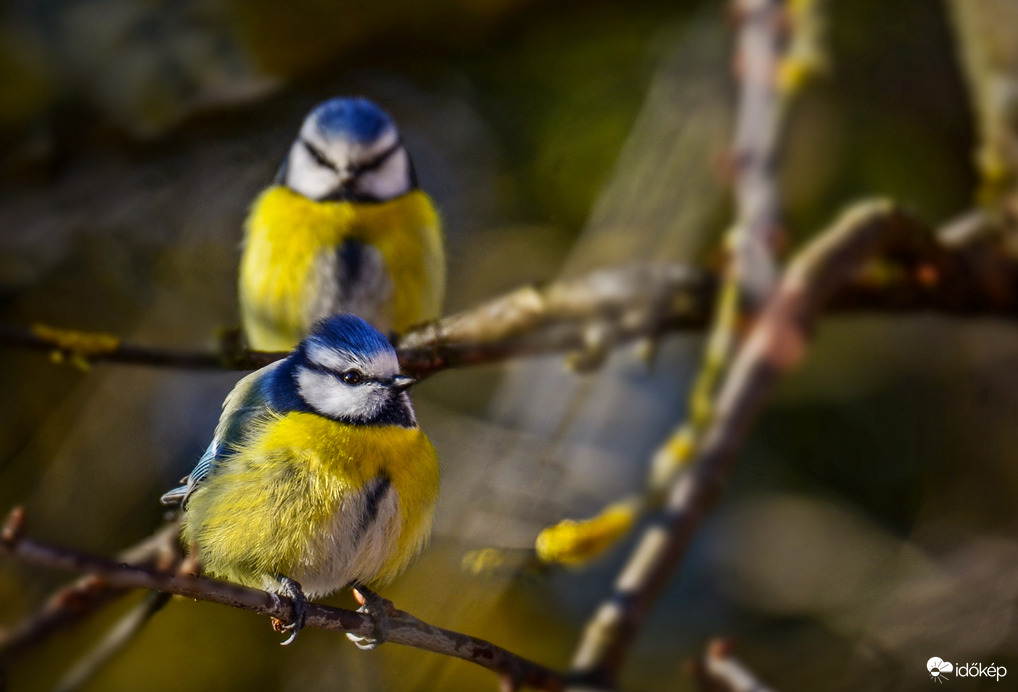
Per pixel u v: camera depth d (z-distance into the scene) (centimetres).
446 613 395
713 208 401
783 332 385
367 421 385
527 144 409
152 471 404
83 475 404
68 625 390
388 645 400
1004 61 394
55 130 409
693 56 401
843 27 407
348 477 384
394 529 385
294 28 407
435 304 400
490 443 397
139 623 390
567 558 383
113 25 409
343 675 400
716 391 389
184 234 410
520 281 407
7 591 401
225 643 402
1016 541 404
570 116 409
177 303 409
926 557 404
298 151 399
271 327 398
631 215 400
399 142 399
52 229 408
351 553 385
